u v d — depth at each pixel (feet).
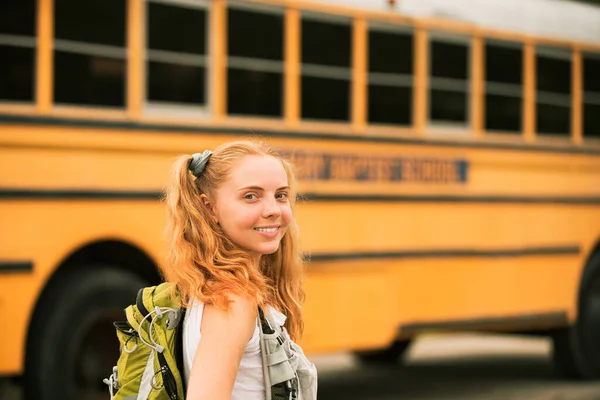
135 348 8.54
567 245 32.53
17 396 29.32
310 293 26.71
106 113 23.61
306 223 26.76
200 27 25.18
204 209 8.89
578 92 32.96
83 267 23.58
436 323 29.37
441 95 29.68
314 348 26.68
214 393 7.95
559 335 33.32
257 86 26.07
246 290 8.28
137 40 24.12
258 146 9.05
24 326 22.02
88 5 23.43
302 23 26.84
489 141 30.68
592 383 33.68
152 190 24.11
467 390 32.24
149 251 23.95
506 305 30.96
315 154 26.99
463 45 30.22
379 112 28.35
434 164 29.43
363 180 27.91
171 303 8.45
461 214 29.99
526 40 31.60
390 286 28.32
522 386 33.04
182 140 24.68
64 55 23.04
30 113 22.49
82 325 23.09
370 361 38.63
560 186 32.42
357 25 27.86
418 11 29.14
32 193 22.34
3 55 22.30
